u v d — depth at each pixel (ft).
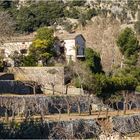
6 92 369.91
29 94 380.78
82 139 272.10
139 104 438.81
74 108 369.71
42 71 426.10
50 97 350.23
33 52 481.87
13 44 500.74
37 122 277.64
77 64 459.32
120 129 322.75
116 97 413.80
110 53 637.30
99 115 346.33
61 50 512.63
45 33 492.54
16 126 268.82
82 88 408.05
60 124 283.38
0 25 506.89
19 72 426.92
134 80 448.65
